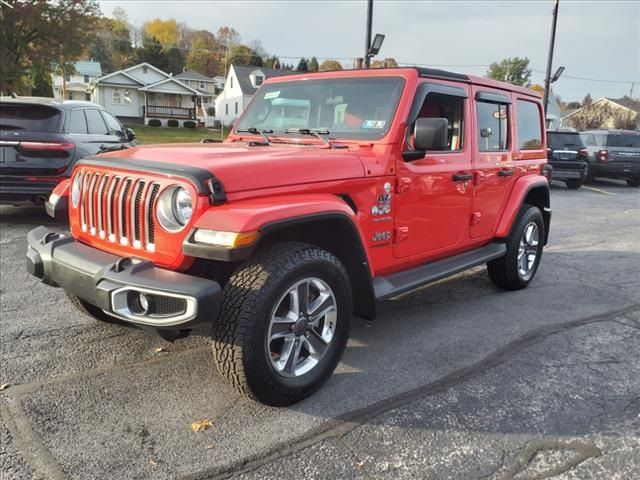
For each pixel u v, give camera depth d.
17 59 29.56
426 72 3.91
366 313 3.55
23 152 7.02
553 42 22.06
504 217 5.04
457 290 5.49
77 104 8.09
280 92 4.36
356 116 3.86
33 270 3.29
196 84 68.75
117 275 2.74
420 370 3.61
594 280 6.05
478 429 2.92
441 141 3.43
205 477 2.47
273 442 2.74
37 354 3.65
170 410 3.01
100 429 2.81
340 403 3.14
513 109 5.12
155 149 3.32
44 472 2.46
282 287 2.84
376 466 2.58
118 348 3.77
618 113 59.56
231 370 2.81
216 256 2.59
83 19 30.59
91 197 3.22
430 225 4.11
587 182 18.50
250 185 2.85
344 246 3.27
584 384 3.48
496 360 3.80
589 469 2.61
